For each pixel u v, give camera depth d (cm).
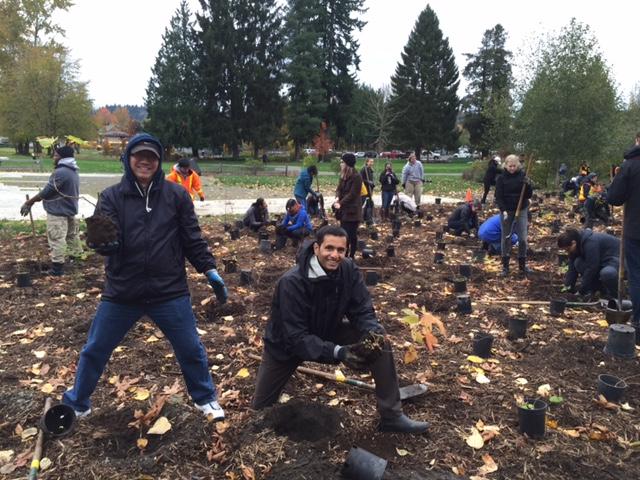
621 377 453
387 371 349
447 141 6525
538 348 518
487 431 359
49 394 414
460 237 1180
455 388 428
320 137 5509
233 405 397
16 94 4969
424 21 6331
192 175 1056
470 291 730
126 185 338
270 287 737
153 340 523
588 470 323
